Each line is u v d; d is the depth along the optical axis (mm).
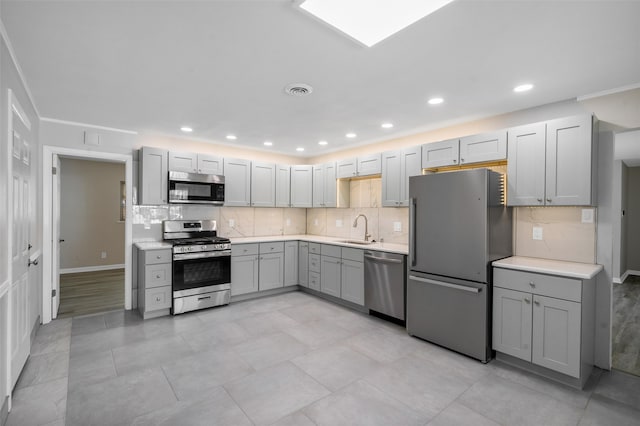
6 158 1923
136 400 2100
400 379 2389
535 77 2361
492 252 2744
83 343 2980
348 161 4527
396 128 3803
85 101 2930
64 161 6066
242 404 2066
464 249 2793
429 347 2957
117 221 6590
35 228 3053
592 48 1937
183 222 4398
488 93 2682
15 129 2172
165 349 2867
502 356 2691
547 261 2775
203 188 4266
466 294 2773
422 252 3105
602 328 2594
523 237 3027
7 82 1926
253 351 2842
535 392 2234
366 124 3648
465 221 2785
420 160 3572
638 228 6449
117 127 3822
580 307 2232
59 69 2264
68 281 5457
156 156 3969
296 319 3682
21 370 2414
